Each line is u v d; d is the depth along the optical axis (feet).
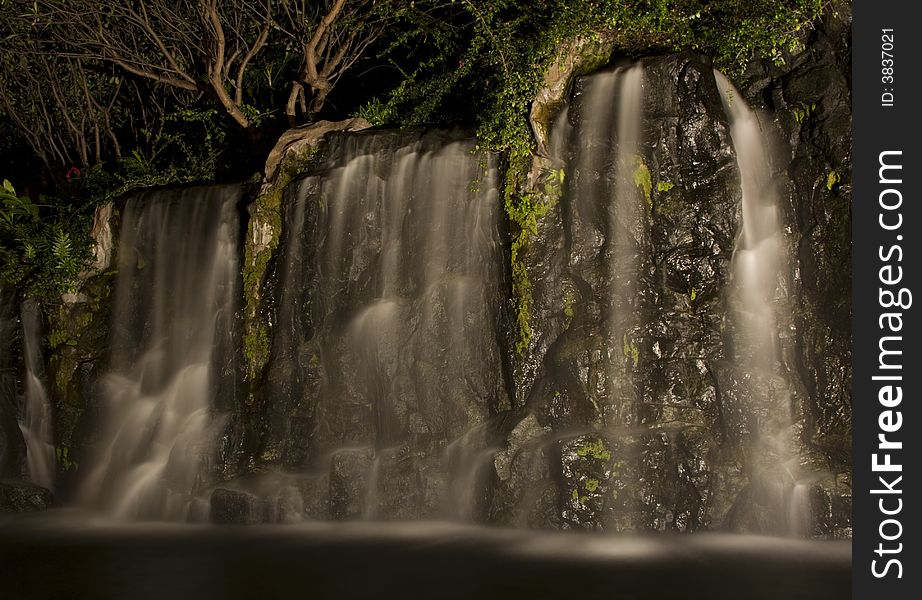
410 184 39.22
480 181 37.73
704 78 35.63
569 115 36.73
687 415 33.91
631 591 25.34
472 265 37.58
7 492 40.32
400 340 37.76
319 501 35.76
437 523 34.65
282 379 39.14
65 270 45.57
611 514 32.24
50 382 44.75
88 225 47.60
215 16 54.65
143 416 43.06
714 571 27.37
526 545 30.63
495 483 33.88
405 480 35.63
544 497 32.99
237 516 35.53
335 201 40.16
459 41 54.90
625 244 34.96
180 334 43.55
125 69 63.16
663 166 35.27
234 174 58.95
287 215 40.93
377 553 29.86
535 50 39.24
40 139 68.13
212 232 43.65
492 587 25.81
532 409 34.68
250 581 26.94
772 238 36.83
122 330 45.16
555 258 35.65
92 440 43.62
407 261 38.73
